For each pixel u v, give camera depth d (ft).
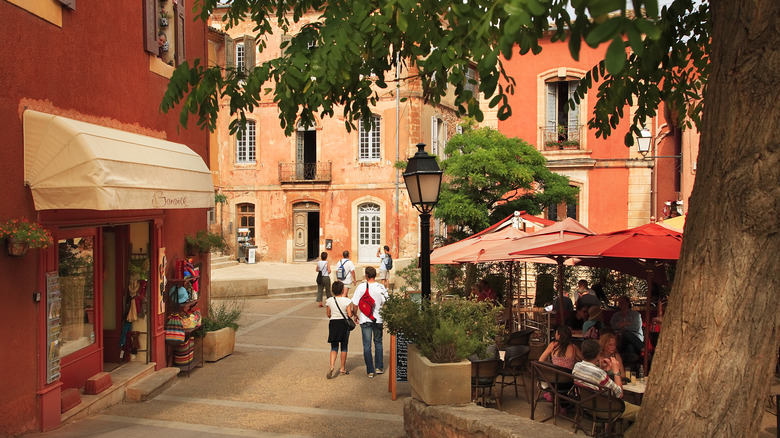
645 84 22.85
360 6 19.34
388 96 99.14
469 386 20.45
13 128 21.53
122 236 31.96
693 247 11.97
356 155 102.17
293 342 43.88
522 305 50.21
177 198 29.07
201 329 36.81
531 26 10.59
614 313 35.12
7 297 21.04
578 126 70.79
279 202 106.22
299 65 20.26
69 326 26.40
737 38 11.53
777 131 11.05
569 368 24.44
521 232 38.78
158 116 33.14
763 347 11.27
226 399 29.12
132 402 28.45
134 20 30.37
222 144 108.17
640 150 58.03
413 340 22.71
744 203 11.24
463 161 53.47
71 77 24.95
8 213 21.21
